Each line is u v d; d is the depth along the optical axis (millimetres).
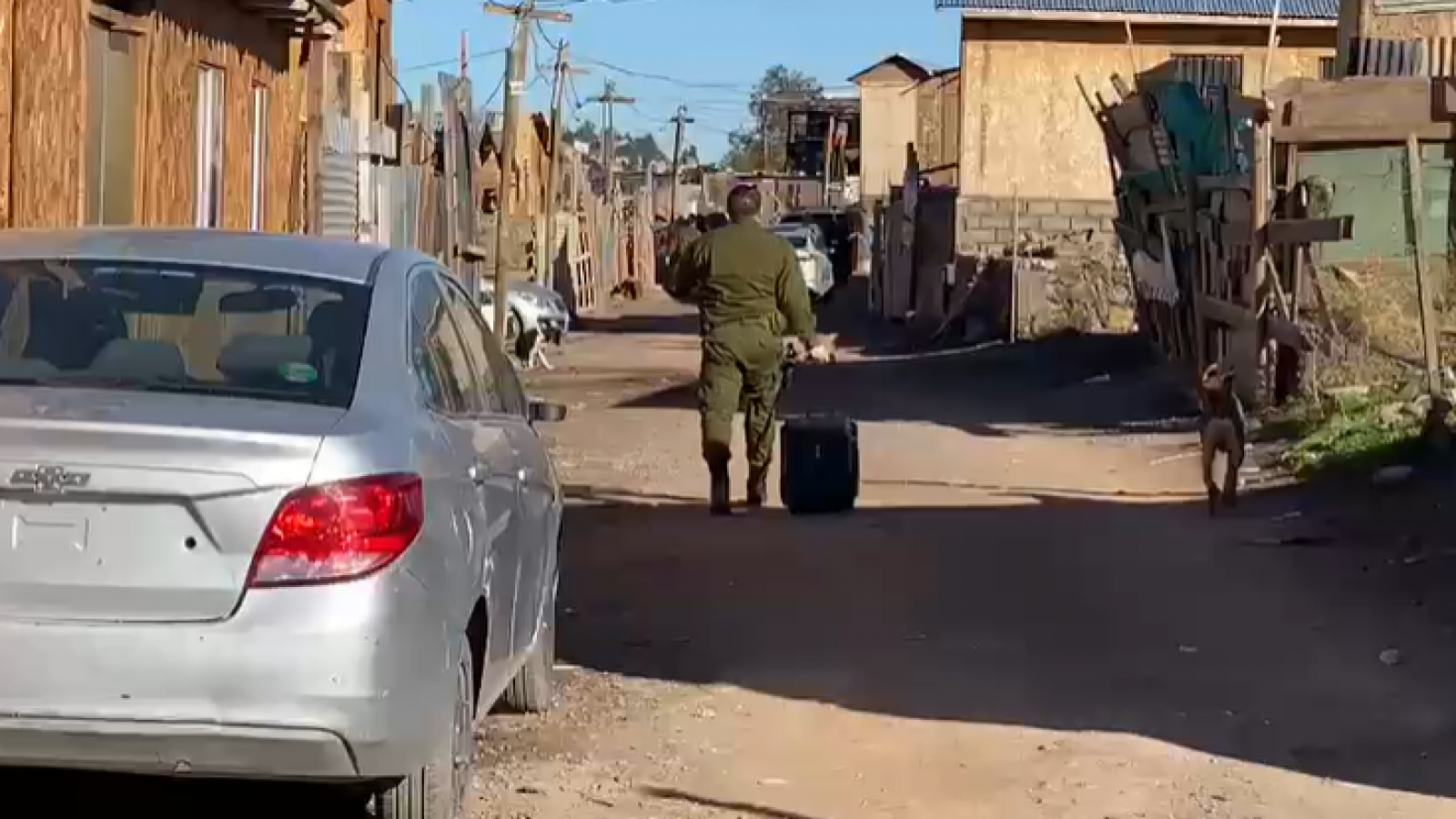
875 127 66062
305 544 4887
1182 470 15141
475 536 5688
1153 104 21406
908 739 7250
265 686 4836
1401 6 21547
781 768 6863
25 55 9773
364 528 4957
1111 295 28719
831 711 7672
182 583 4844
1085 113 33562
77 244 6102
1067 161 33656
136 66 11922
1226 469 13516
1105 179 33688
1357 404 15391
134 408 5043
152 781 6516
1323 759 6965
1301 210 17250
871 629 9195
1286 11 33062
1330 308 16797
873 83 66062
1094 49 33469
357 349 5633
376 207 21156
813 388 23938
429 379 5871
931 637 8992
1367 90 17516
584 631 9180
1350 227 15969
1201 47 33375
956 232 33656
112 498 4840
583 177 48562
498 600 6141
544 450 7539
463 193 28578
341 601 4898
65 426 4852
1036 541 11664
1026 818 6281
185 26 13023
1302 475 13898
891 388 23766
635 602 9891
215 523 4855
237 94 14578
